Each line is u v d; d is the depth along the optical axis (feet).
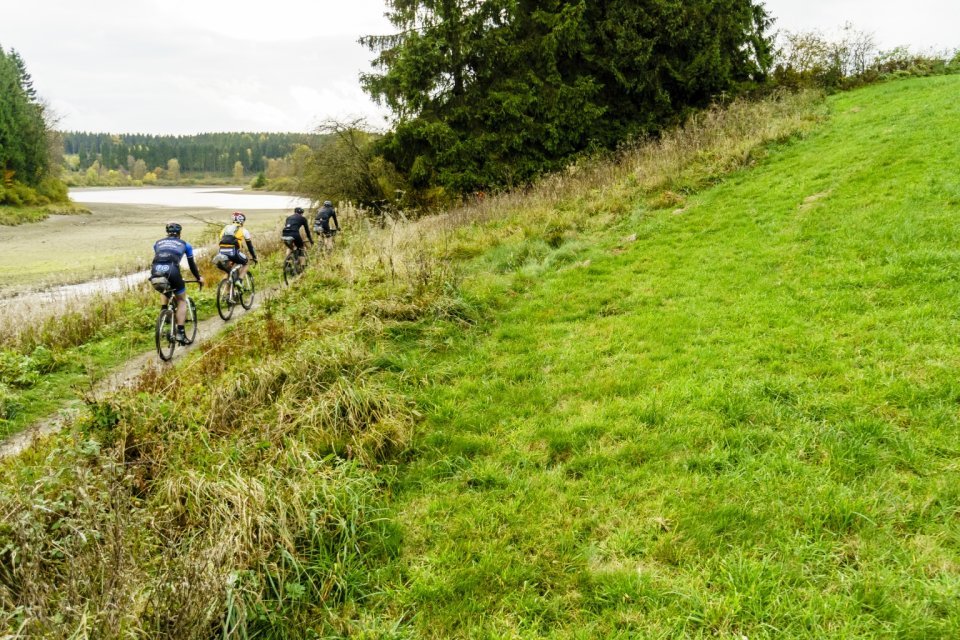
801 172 35.96
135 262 67.41
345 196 72.08
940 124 37.40
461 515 11.89
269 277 44.93
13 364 24.99
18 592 9.21
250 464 13.06
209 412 16.01
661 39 67.82
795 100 60.90
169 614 8.43
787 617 8.38
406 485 13.30
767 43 77.46
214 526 10.70
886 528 9.66
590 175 48.01
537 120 66.23
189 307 29.76
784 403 13.73
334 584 10.30
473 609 9.52
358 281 29.40
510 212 42.68
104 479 11.46
